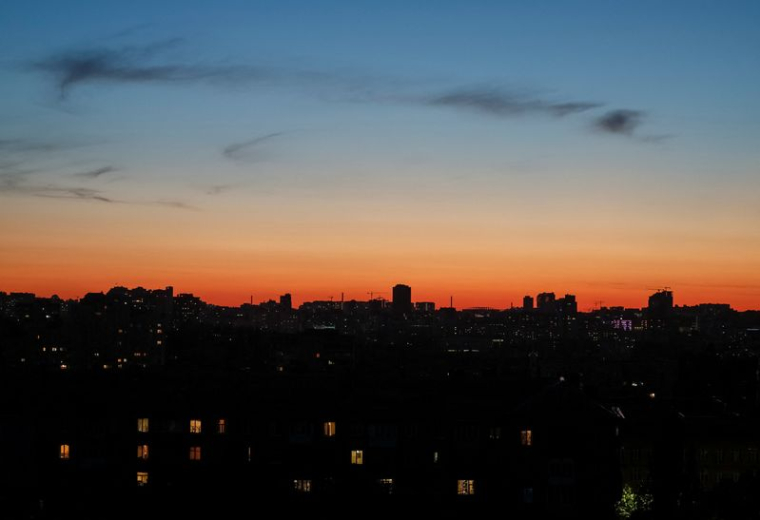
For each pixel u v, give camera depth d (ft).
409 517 383.24
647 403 514.27
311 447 398.01
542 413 390.21
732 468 452.35
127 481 398.21
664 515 369.91
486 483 390.63
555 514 386.32
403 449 395.34
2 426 398.83
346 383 433.07
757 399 643.86
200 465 399.03
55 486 395.55
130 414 400.47
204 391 412.16
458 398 405.39
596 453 388.57
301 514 382.01
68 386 423.64
